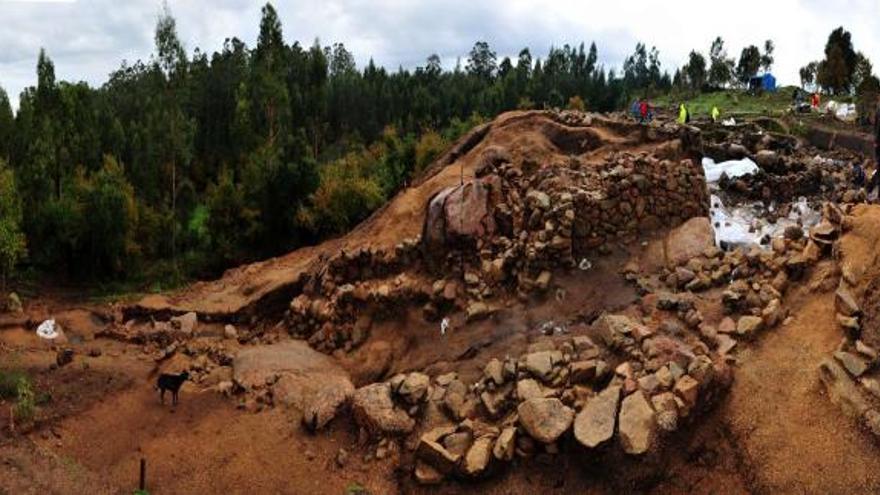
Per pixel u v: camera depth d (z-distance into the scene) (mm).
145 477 15125
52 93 44625
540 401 13945
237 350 21734
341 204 33531
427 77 84812
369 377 18984
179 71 38719
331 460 15234
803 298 15680
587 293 18750
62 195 35375
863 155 33969
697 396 13555
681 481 12906
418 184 28938
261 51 52625
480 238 20641
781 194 25875
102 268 32594
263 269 29547
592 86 78750
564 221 19438
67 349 22062
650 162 21109
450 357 17891
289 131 51719
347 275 22625
